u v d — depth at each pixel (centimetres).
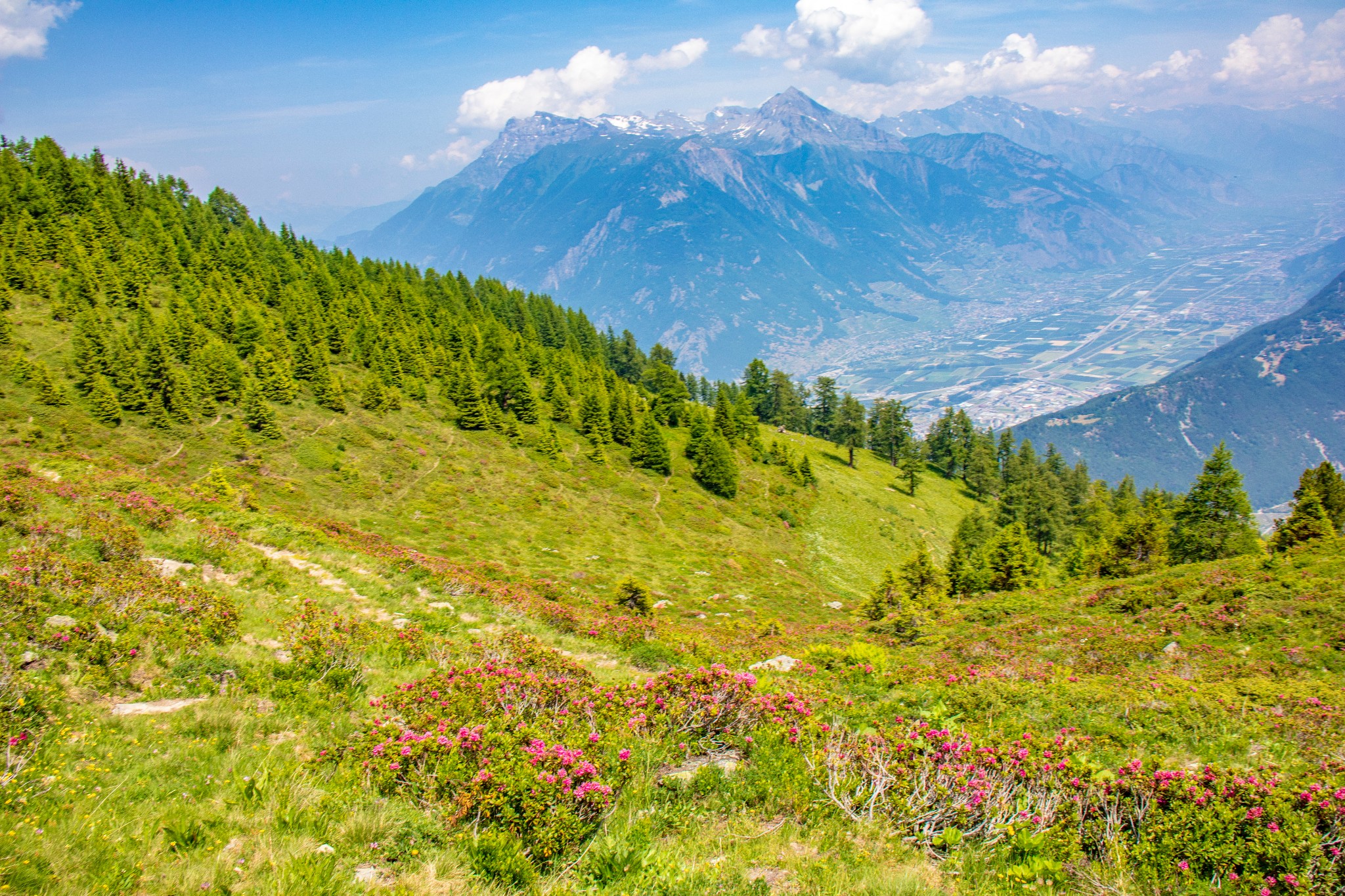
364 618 2009
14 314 8062
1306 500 4091
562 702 1312
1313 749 1330
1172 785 962
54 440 5878
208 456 6619
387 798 992
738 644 2695
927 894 797
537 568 6178
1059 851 902
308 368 8800
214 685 1327
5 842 741
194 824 841
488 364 11381
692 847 911
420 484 7556
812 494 10781
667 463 10081
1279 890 812
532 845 870
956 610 3391
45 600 1441
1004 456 16550
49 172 11650
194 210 14025
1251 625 2370
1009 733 1395
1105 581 3556
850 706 1549
